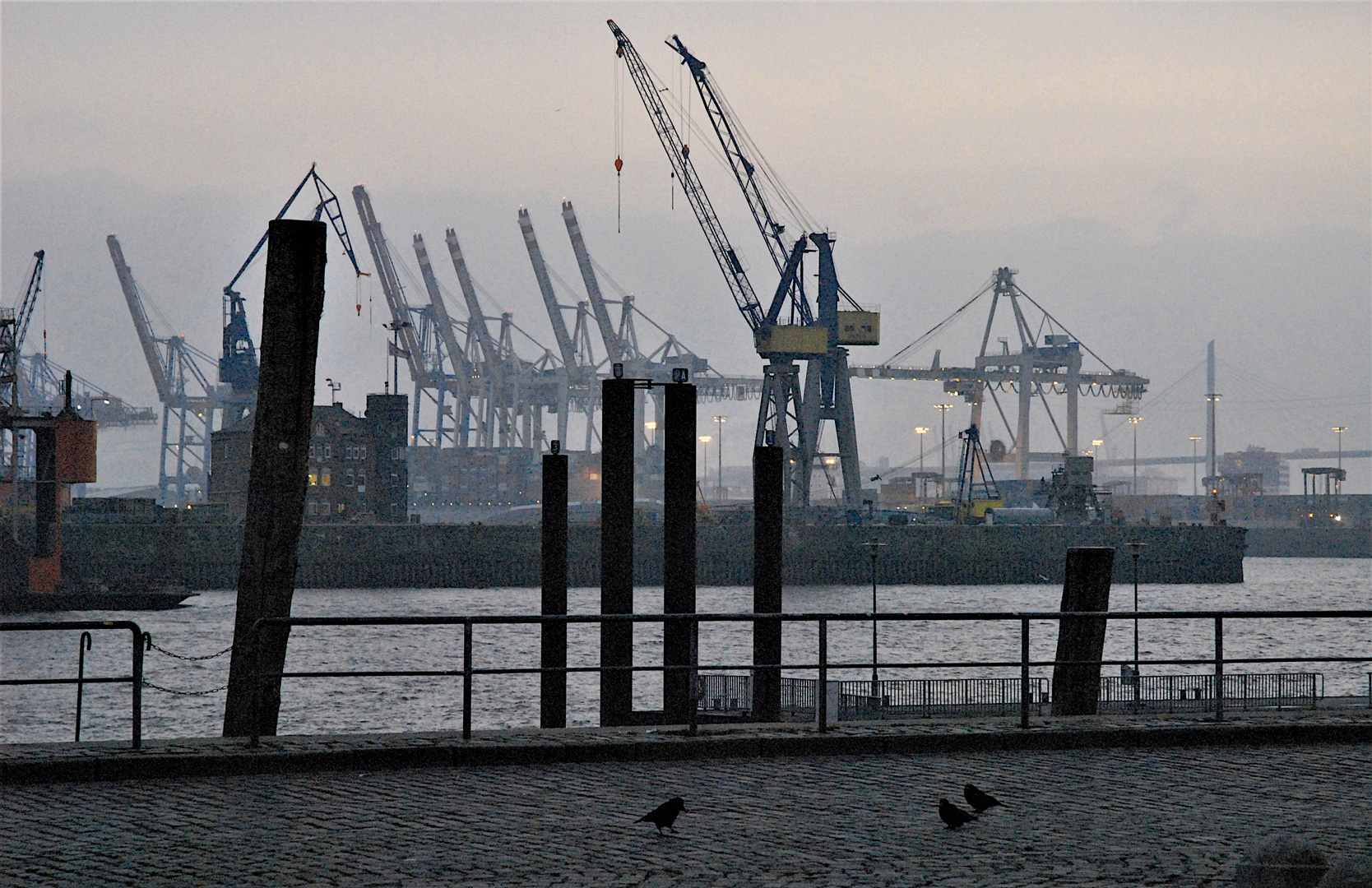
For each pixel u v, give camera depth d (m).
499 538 177.12
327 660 93.75
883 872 10.76
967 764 15.32
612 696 36.31
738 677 44.25
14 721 62.97
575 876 10.67
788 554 187.00
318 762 14.78
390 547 174.00
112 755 14.53
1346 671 82.88
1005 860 11.12
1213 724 16.94
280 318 19.75
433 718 62.53
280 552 19.61
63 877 10.65
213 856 11.30
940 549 190.88
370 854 11.36
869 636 111.75
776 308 183.88
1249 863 9.73
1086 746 16.36
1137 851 11.39
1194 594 179.25
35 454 133.88
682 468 37.31
